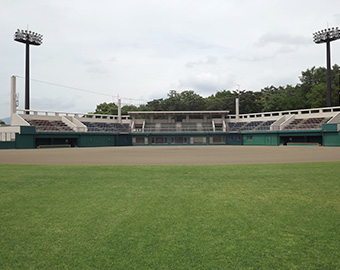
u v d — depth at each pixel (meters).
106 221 6.14
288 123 58.09
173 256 4.48
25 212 6.83
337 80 72.56
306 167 14.73
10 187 9.85
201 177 11.69
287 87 104.12
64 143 57.53
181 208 7.08
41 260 4.39
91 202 7.70
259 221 6.05
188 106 99.00
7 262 4.34
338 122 50.53
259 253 4.56
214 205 7.32
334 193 8.48
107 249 4.75
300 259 4.34
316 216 6.34
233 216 6.41
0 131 49.12
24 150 40.69
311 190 8.93
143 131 68.69
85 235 5.36
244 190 9.06
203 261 4.31
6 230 5.65
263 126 61.56
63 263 4.29
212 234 5.36
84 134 57.69
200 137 68.06
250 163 17.98
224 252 4.61
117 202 7.69
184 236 5.27
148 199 7.99
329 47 58.97
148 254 4.56
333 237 5.15
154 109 101.38
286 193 8.57
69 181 10.95
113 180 11.11
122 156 26.50
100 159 22.80
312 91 75.81
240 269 4.06
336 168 14.10
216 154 28.56
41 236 5.33
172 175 12.30
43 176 12.30
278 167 14.94
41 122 55.16
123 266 4.18
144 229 5.64
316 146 48.59
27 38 64.19
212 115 72.81
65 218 6.36
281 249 4.69
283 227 5.68
